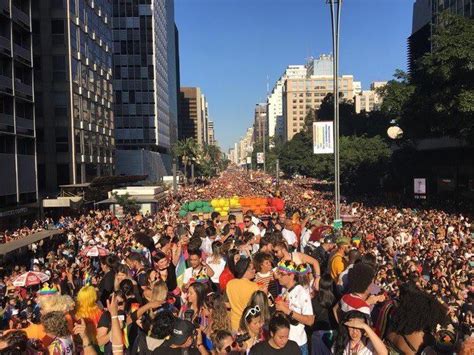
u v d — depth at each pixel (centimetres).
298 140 14700
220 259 922
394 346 516
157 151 12562
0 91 3909
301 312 625
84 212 5466
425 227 2842
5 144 4088
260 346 514
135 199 5159
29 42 4597
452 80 4303
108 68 7688
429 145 6475
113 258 873
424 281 1317
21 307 1455
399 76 5791
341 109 12569
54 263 2009
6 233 3262
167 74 14288
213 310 613
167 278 851
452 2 6956
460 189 6600
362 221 3247
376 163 7675
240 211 2597
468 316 826
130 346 651
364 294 584
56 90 5712
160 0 12838
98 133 6962
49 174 5728
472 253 1991
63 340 583
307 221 1521
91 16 6706
